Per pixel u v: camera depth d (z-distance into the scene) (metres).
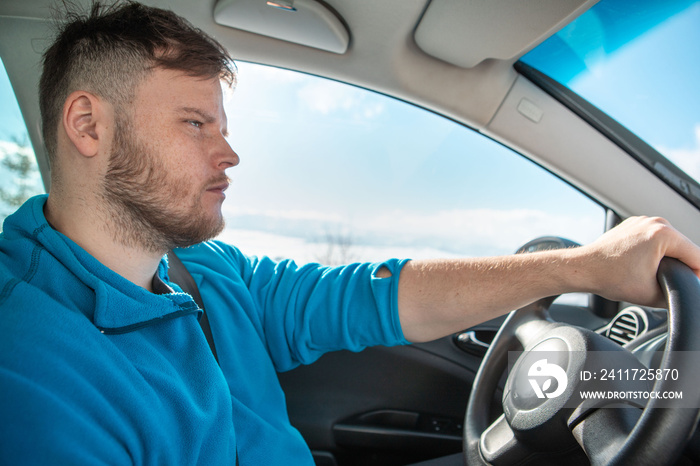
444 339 1.48
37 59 1.10
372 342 0.97
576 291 0.76
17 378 0.50
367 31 1.25
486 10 1.11
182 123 0.74
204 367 0.74
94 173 0.69
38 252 0.65
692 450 0.59
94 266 0.67
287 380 1.43
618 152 1.54
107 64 0.69
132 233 0.72
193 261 1.05
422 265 0.94
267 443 0.86
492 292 0.83
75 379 0.55
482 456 0.79
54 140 0.72
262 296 1.06
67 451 0.50
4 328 0.54
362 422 1.44
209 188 0.77
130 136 0.70
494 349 0.93
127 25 0.71
